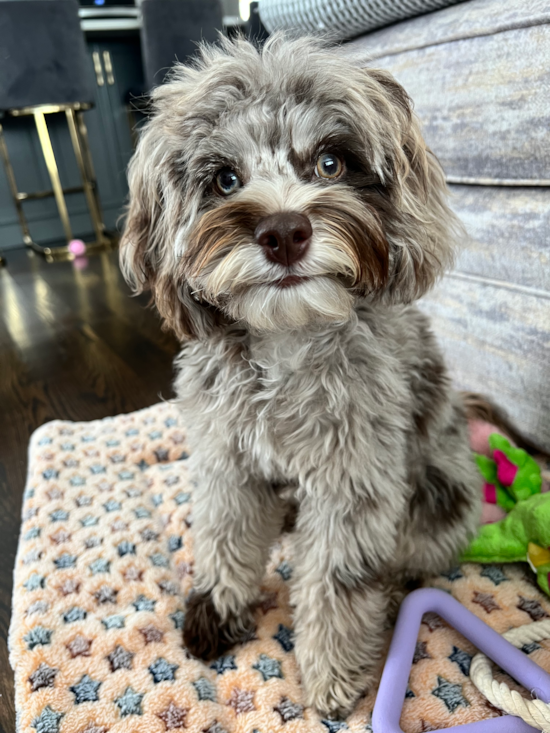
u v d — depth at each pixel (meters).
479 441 0.48
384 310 0.34
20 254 1.36
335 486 0.32
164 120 0.31
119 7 1.50
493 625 0.36
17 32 1.13
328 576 0.33
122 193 1.56
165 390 0.68
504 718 0.28
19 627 0.35
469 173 0.47
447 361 0.54
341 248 0.27
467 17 0.44
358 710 0.32
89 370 0.74
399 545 0.37
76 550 0.41
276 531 0.40
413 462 0.37
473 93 0.44
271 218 0.26
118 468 0.51
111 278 1.11
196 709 0.31
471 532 0.39
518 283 0.45
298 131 0.28
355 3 0.49
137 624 0.36
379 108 0.31
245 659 0.35
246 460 0.34
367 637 0.34
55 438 0.53
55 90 1.21
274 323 0.28
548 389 0.45
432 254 0.33
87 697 0.31
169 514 0.46
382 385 0.31
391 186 0.30
